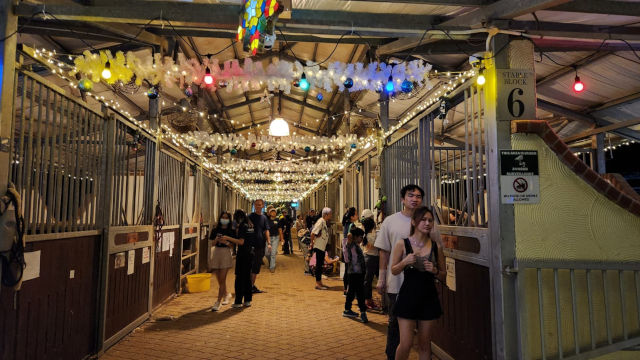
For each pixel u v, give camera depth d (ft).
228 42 29.17
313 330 17.95
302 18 13.21
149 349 15.11
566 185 10.93
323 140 34.06
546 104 25.81
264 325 18.74
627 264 10.77
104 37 19.12
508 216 10.76
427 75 17.22
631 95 22.17
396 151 22.16
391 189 23.26
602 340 10.84
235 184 60.08
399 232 12.20
